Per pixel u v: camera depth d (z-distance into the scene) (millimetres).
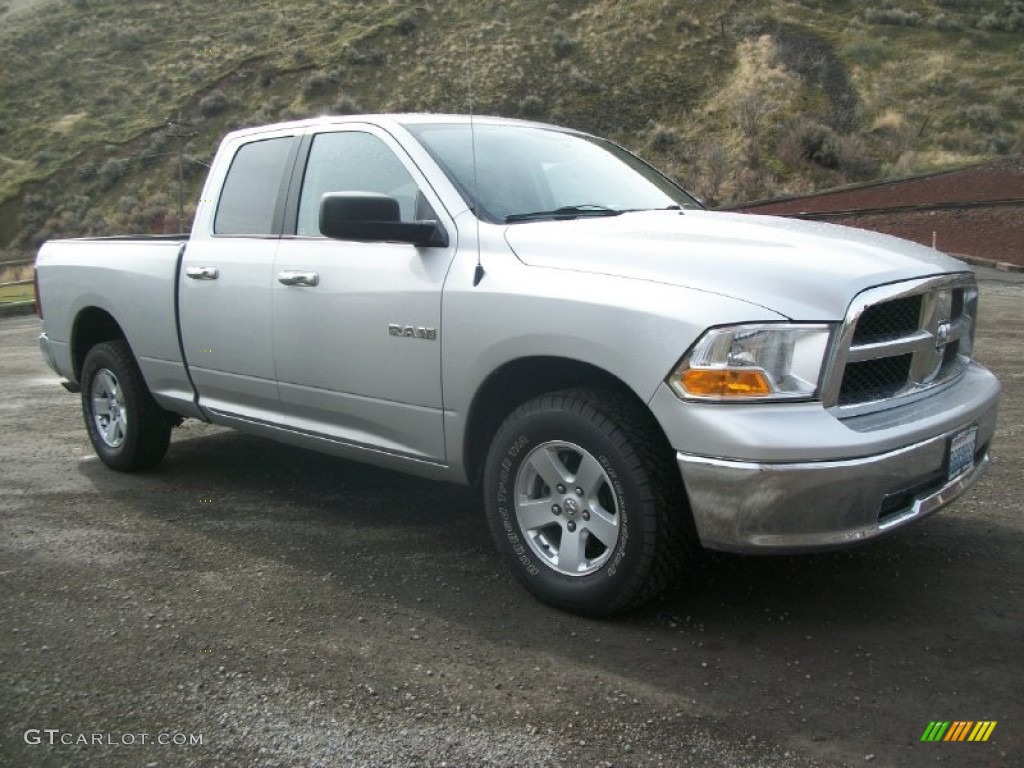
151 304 5203
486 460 3742
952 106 43688
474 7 58406
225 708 2959
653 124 46031
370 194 3750
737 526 3059
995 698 2912
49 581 4016
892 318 3355
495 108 48312
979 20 53375
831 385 3096
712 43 52125
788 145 40062
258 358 4617
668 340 3133
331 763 2656
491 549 4297
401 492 5203
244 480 5516
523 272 3562
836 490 3006
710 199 36500
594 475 3404
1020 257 18344
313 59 56125
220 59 59875
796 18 54469
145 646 3393
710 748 2678
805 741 2701
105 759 2701
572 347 3355
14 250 47656
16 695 3066
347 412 4270
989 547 4145
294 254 4445
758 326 3053
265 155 4875
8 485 5523
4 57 64312
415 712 2904
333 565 4141
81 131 56094
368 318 4059
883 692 2959
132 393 5500
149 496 5238
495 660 3227
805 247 3424
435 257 3875
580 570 3504
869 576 3854
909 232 21766
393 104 50125
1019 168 28406
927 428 3236
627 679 3074
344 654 3297
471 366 3680
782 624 3443
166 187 49344
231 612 3670
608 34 53719
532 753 2674
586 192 4418
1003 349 9156
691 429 3082
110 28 67188
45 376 9828
